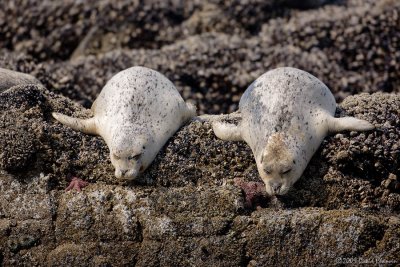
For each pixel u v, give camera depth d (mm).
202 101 43312
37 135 30625
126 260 29172
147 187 29984
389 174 29469
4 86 33344
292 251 28516
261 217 28922
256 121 29688
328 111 30031
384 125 29812
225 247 28781
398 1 48000
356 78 44438
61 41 49094
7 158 30188
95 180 30594
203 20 49406
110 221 29359
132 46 48844
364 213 28719
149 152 29812
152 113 30281
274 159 28641
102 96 31391
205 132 30609
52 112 31766
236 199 29172
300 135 29156
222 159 30203
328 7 50219
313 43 46375
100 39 49031
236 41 46031
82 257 29219
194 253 28891
